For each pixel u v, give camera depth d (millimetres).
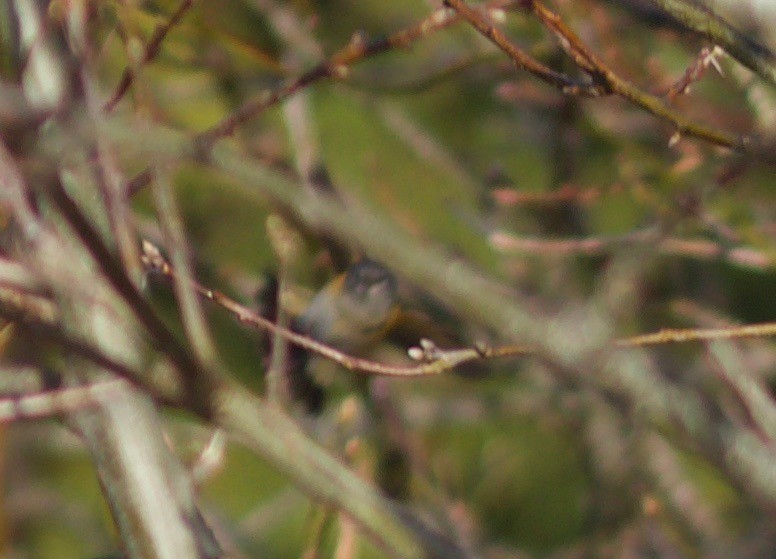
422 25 8000
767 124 9891
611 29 10875
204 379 5121
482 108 14281
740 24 8062
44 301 5035
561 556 12250
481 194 13094
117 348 5059
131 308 4824
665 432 4469
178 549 5672
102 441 5719
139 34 9000
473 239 12594
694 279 12914
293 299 9508
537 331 4508
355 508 5355
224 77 11742
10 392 5715
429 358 6746
